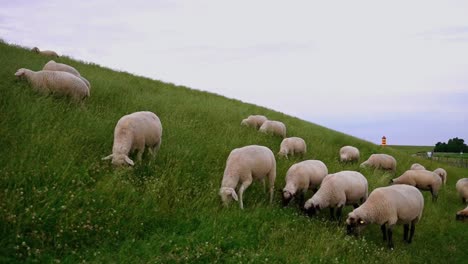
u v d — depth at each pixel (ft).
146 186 26.30
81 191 22.61
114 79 62.13
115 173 25.22
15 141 25.38
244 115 67.97
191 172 30.78
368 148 76.38
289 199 32.07
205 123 47.47
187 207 25.85
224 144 38.93
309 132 70.74
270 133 55.21
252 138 47.29
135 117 29.45
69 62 66.64
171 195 26.55
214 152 35.83
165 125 39.14
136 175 27.76
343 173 34.19
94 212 21.90
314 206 31.83
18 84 34.40
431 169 77.36
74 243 19.93
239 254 21.71
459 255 33.50
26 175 22.47
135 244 20.90
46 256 18.42
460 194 52.95
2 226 18.86
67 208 21.20
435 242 35.27
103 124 32.99
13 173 21.97
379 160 58.23
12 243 18.37
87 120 32.53
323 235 26.94
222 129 46.83
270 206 30.30
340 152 58.70
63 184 23.07
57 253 19.07
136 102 45.21
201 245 21.84
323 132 78.48
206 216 25.20
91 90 44.27
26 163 23.29
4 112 28.78
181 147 34.24
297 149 49.08
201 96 78.38
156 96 54.95
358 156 58.70
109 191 23.68
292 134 63.26
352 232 30.17
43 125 28.94
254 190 32.07
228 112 62.90
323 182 33.40
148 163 29.66
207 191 28.55
